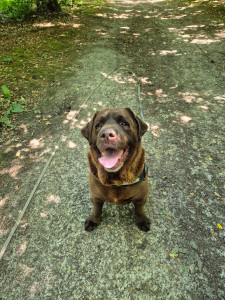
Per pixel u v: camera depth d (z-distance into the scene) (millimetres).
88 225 1042
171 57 2693
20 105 1875
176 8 4770
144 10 4859
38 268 921
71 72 2416
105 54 2826
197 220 1056
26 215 1120
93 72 2414
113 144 695
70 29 3602
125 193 863
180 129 1607
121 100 1959
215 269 882
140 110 1819
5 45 3035
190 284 843
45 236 1030
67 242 1003
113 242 993
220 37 3082
